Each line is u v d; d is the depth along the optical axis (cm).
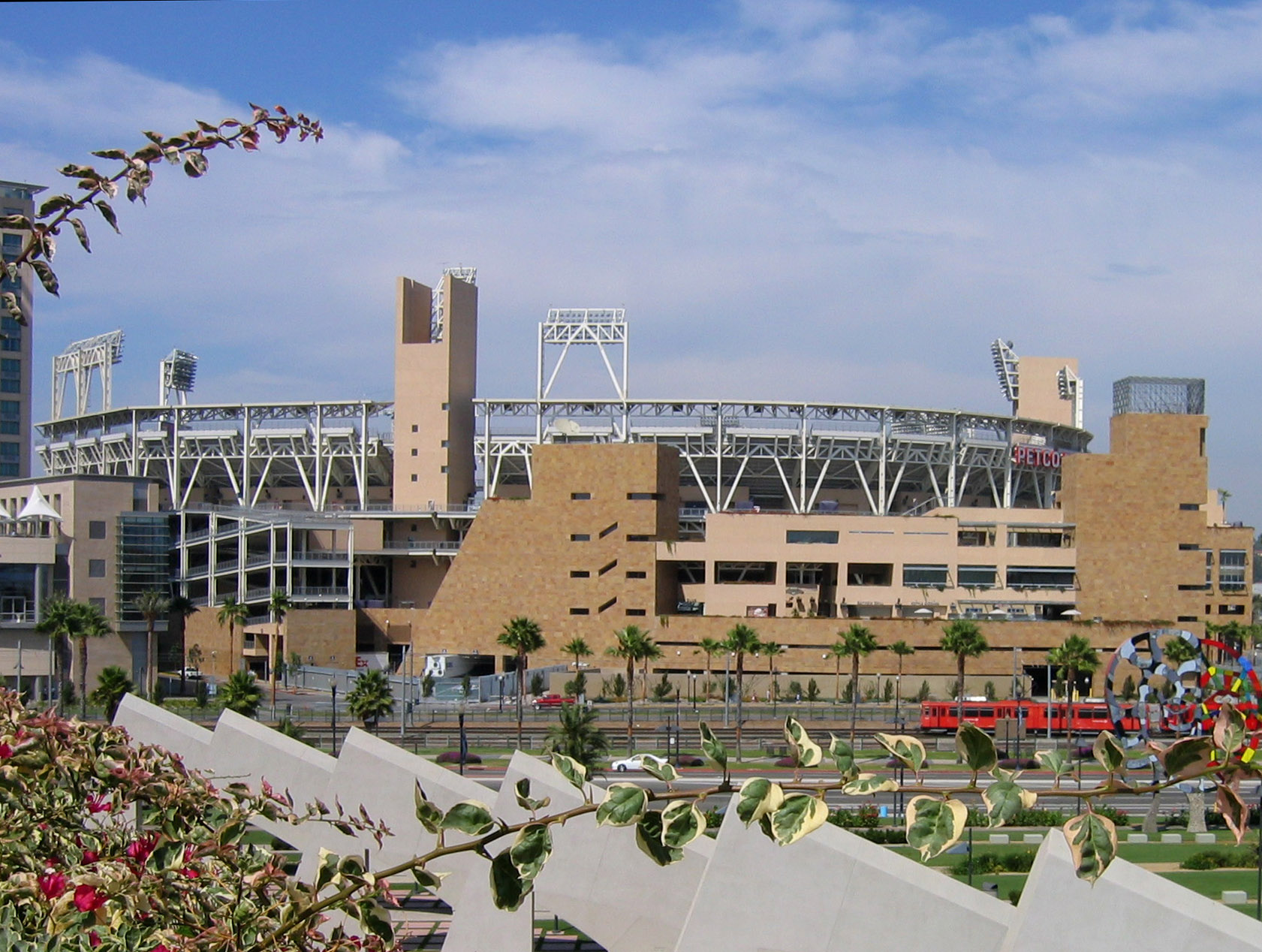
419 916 5716
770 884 4312
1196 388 18675
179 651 18100
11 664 14650
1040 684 16738
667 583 17888
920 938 4219
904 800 8588
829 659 16450
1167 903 3959
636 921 4809
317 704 15000
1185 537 17362
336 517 19425
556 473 17488
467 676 16362
